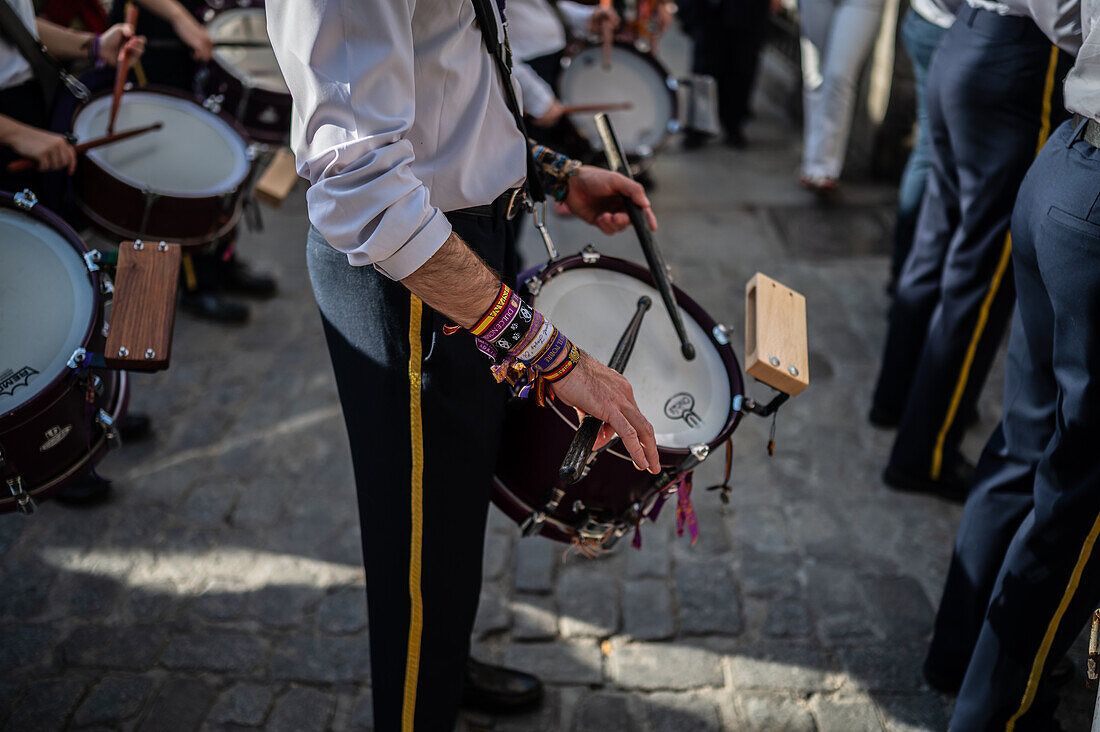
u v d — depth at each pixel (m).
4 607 2.10
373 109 1.10
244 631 2.05
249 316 3.24
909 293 2.58
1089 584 1.53
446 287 1.14
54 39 2.27
